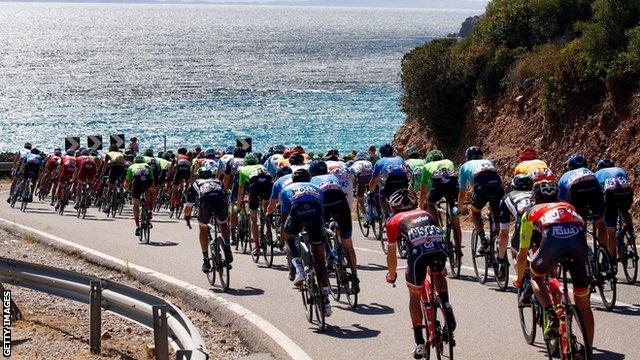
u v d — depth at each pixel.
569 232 7.16
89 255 15.12
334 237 10.77
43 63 149.50
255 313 10.53
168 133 64.38
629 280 11.14
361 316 10.20
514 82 25.05
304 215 9.66
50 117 75.00
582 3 26.34
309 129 64.12
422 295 7.76
